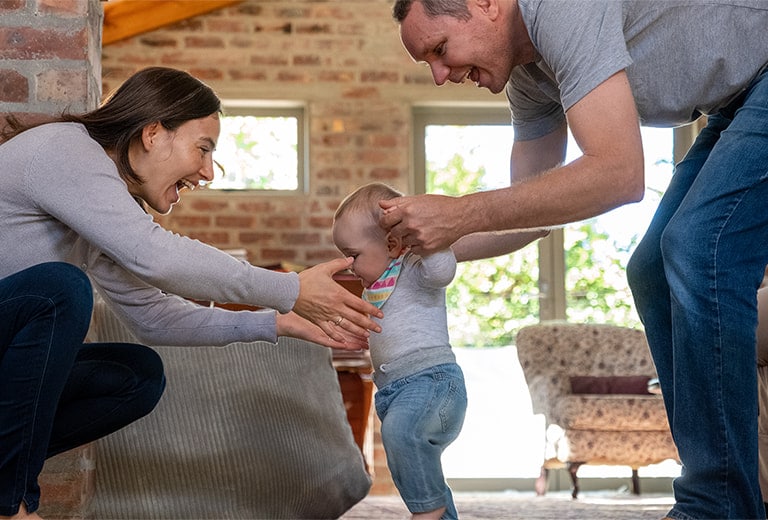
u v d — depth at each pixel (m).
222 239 6.46
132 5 6.18
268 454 2.41
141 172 1.90
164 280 1.77
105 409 1.97
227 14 6.58
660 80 1.89
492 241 2.29
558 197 1.75
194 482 2.36
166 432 2.36
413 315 2.15
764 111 1.79
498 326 6.65
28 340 1.71
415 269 2.16
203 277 1.79
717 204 1.77
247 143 6.66
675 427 1.80
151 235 1.77
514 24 1.91
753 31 1.85
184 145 1.91
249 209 6.50
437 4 1.90
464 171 6.77
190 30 6.56
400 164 6.57
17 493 1.71
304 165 6.66
